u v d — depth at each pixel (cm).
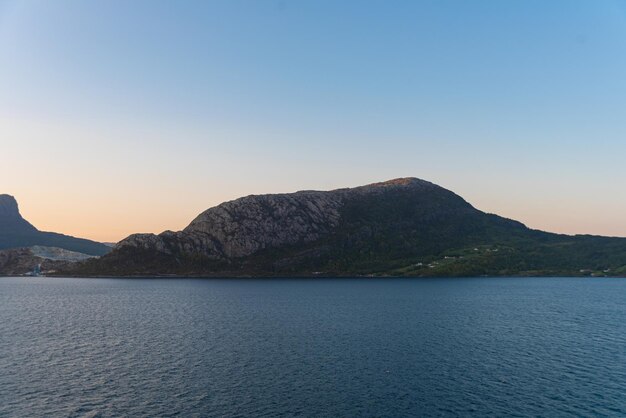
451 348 9875
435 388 7100
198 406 6316
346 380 7475
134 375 7719
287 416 5988
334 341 10631
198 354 9256
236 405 6356
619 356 9206
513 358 8988
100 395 6731
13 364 8438
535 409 6266
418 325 13175
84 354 9288
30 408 6225
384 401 6538
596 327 12962
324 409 6228
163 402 6456
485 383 7356
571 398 6681
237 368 8162
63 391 6900
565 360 8844
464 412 6156
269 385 7206
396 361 8694
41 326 13162
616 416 6022
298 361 8669
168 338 11069
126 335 11525
